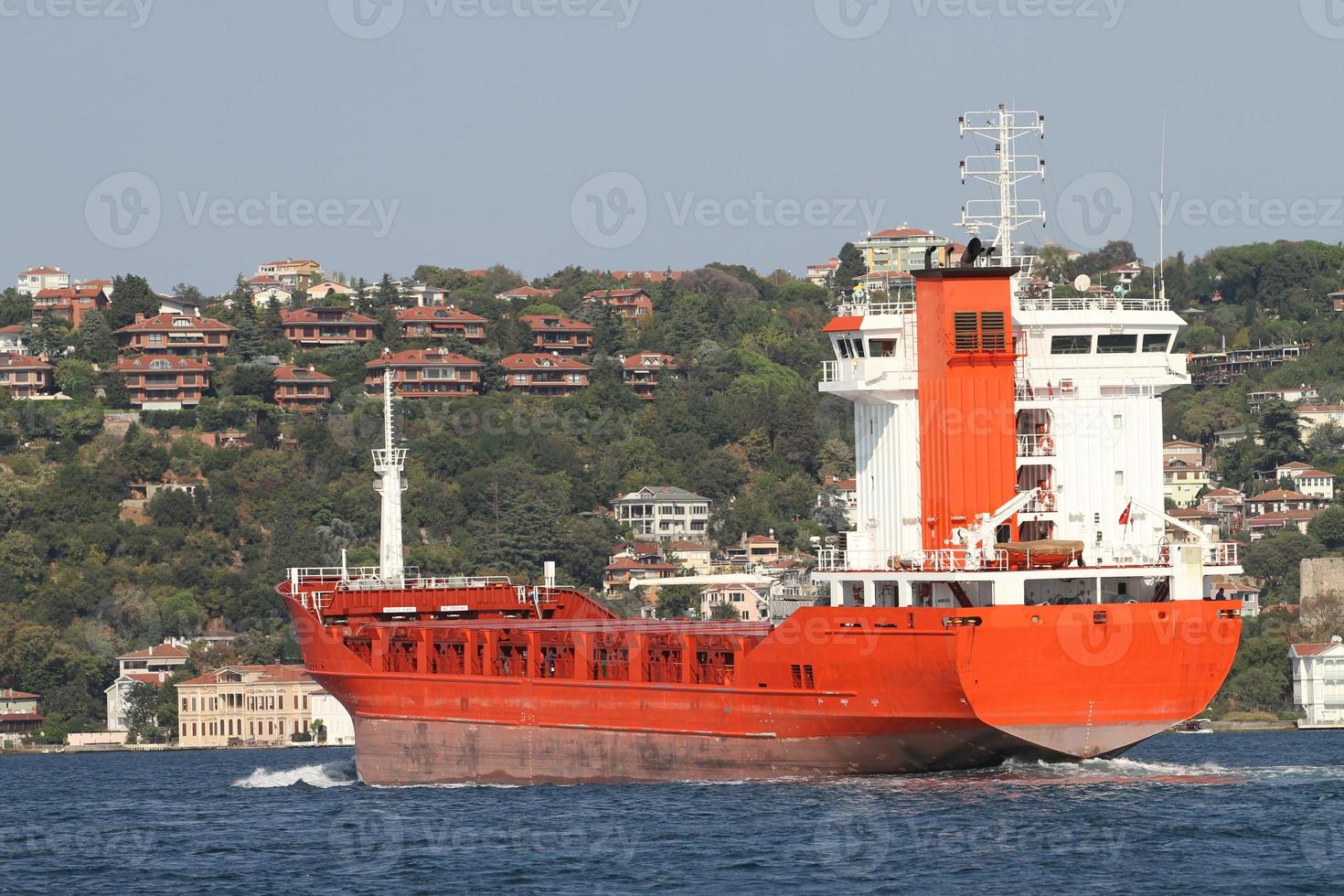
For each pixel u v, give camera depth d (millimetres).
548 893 170625
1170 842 179875
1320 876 165875
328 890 179000
